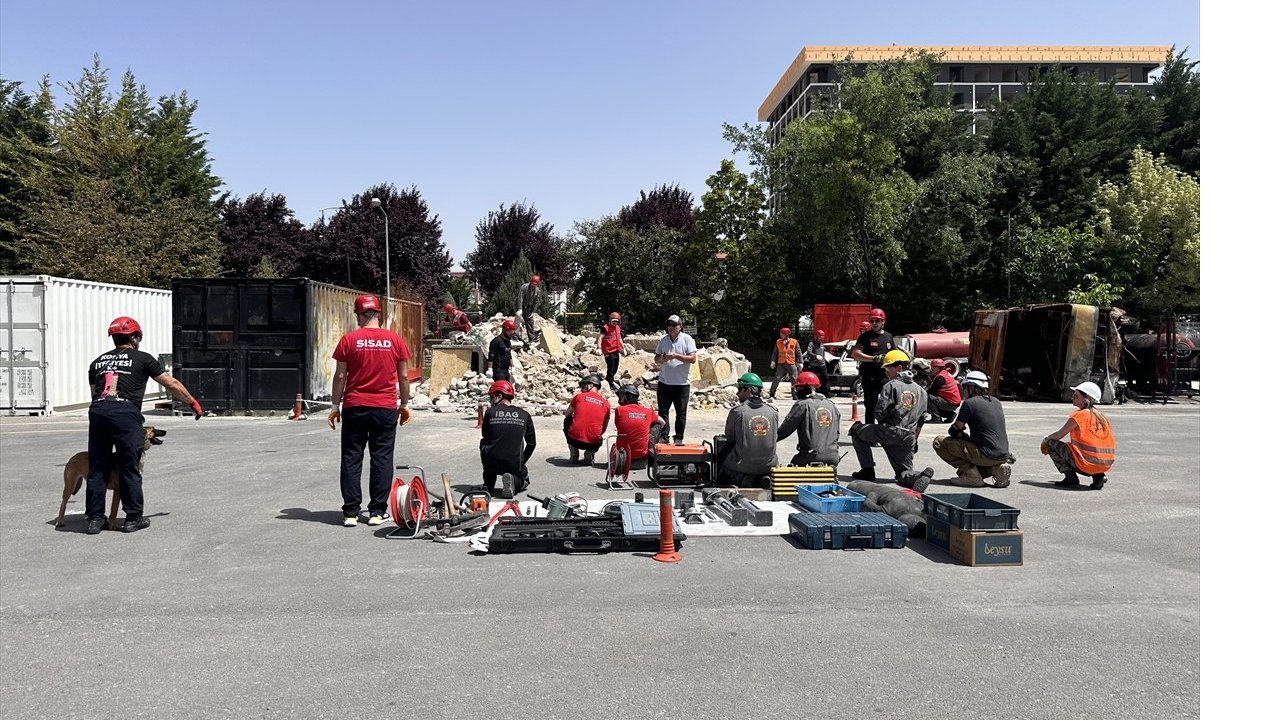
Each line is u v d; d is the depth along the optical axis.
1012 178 37.41
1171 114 43.47
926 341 26.38
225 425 15.40
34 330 17.09
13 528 7.42
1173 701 3.87
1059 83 40.69
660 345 11.45
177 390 7.64
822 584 5.69
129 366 7.35
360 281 48.16
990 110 41.56
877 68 36.31
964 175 35.34
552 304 48.69
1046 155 38.75
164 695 3.98
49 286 17.14
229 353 17.02
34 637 4.76
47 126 42.69
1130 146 40.62
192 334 17.00
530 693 3.96
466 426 15.13
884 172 34.72
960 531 6.25
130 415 7.23
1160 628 4.85
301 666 4.31
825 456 9.05
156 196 42.53
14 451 12.21
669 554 6.31
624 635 4.73
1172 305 33.91
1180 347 22.28
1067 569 6.07
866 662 4.33
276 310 17.02
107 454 7.26
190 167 47.19
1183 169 41.53
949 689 4.00
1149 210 33.62
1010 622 4.95
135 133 45.12
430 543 6.86
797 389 9.21
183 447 12.55
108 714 3.78
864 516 7.03
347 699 3.91
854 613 5.11
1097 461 9.13
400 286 47.50
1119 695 3.94
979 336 24.78
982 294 36.75
